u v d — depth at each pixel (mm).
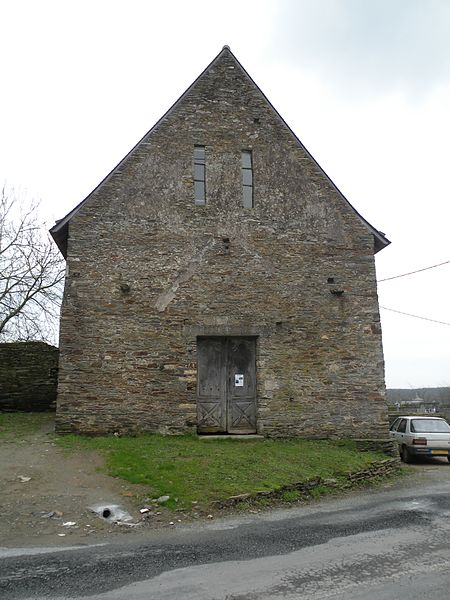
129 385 12195
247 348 13312
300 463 10656
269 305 13195
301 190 14023
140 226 12977
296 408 12852
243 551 6086
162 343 12531
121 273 12664
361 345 13414
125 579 5168
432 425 16297
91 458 10133
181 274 12953
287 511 8266
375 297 13742
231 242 13352
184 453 10609
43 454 10336
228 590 4895
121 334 12375
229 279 13148
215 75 14312
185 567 5516
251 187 13914
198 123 13891
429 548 6215
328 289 13570
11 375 16031
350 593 4820
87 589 4906
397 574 5316
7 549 6156
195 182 13656
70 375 12008
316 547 6254
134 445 11016
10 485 8562
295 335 13180
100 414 11977
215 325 12852
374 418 13102
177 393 12383
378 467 11648
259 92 14453
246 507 8328
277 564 5621
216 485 8828
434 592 4844
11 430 12656
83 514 7500
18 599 4672
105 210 12883
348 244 13922
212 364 13070
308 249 13688
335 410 12992
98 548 6207
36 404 15922
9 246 19688
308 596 4758
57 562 5676
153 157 13422
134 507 7859
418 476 12273
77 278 12414
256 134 14148
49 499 8000
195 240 13195
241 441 12188
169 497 8203
